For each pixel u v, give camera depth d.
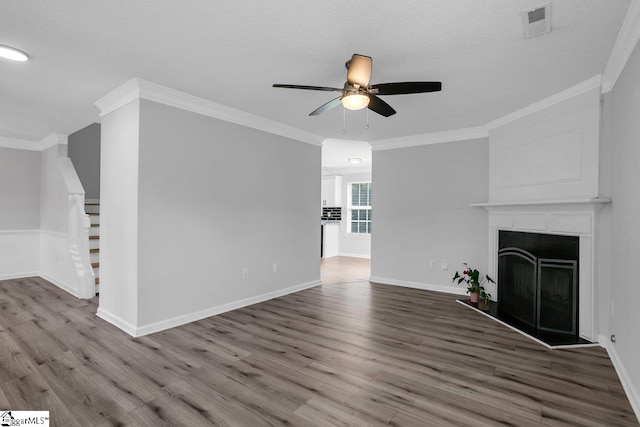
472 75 2.91
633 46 2.22
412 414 2.01
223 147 3.92
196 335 3.22
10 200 5.61
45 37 2.35
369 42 2.38
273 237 4.62
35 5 1.97
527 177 3.82
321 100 3.64
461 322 3.67
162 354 2.80
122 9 2.02
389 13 2.03
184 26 2.20
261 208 4.43
